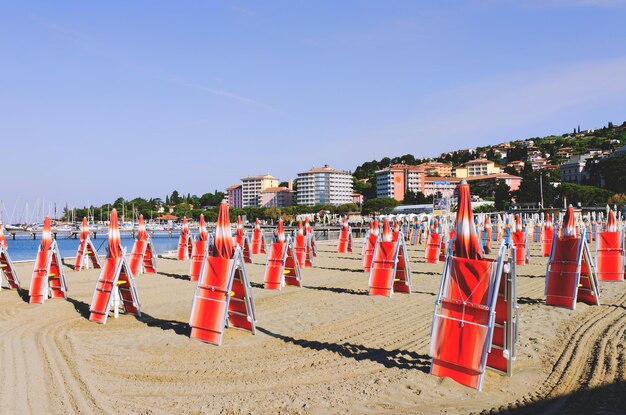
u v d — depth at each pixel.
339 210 143.25
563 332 10.24
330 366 8.20
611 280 17.41
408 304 13.85
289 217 136.25
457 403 6.54
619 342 9.27
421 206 121.94
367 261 22.42
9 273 17.02
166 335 10.40
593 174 127.75
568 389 6.97
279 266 17.00
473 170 187.50
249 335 10.35
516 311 7.75
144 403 6.64
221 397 6.84
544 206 110.31
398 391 6.98
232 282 9.98
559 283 13.23
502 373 7.65
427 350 9.07
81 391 7.07
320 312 12.82
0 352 9.08
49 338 10.17
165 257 31.78
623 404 6.34
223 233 10.17
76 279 19.75
